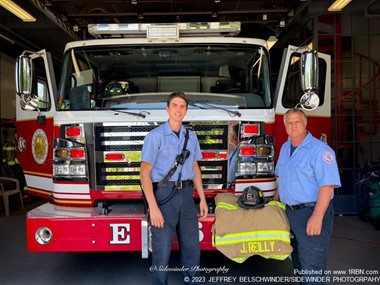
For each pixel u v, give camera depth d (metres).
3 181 8.71
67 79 4.21
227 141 3.93
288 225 3.29
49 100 4.31
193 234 3.41
